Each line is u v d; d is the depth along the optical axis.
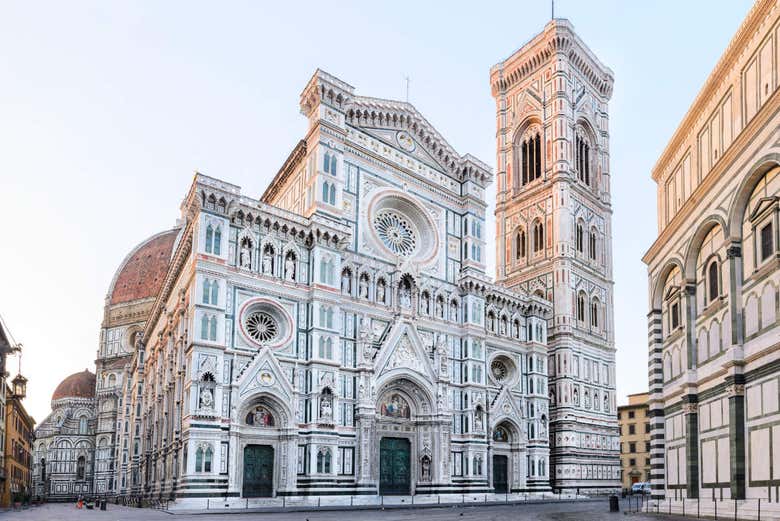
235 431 63.81
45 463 160.50
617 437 112.94
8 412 93.56
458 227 93.38
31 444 140.00
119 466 135.12
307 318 72.38
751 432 37.62
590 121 123.62
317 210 75.69
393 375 77.81
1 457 89.88
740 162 39.50
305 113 82.44
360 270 78.69
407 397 81.06
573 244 112.44
